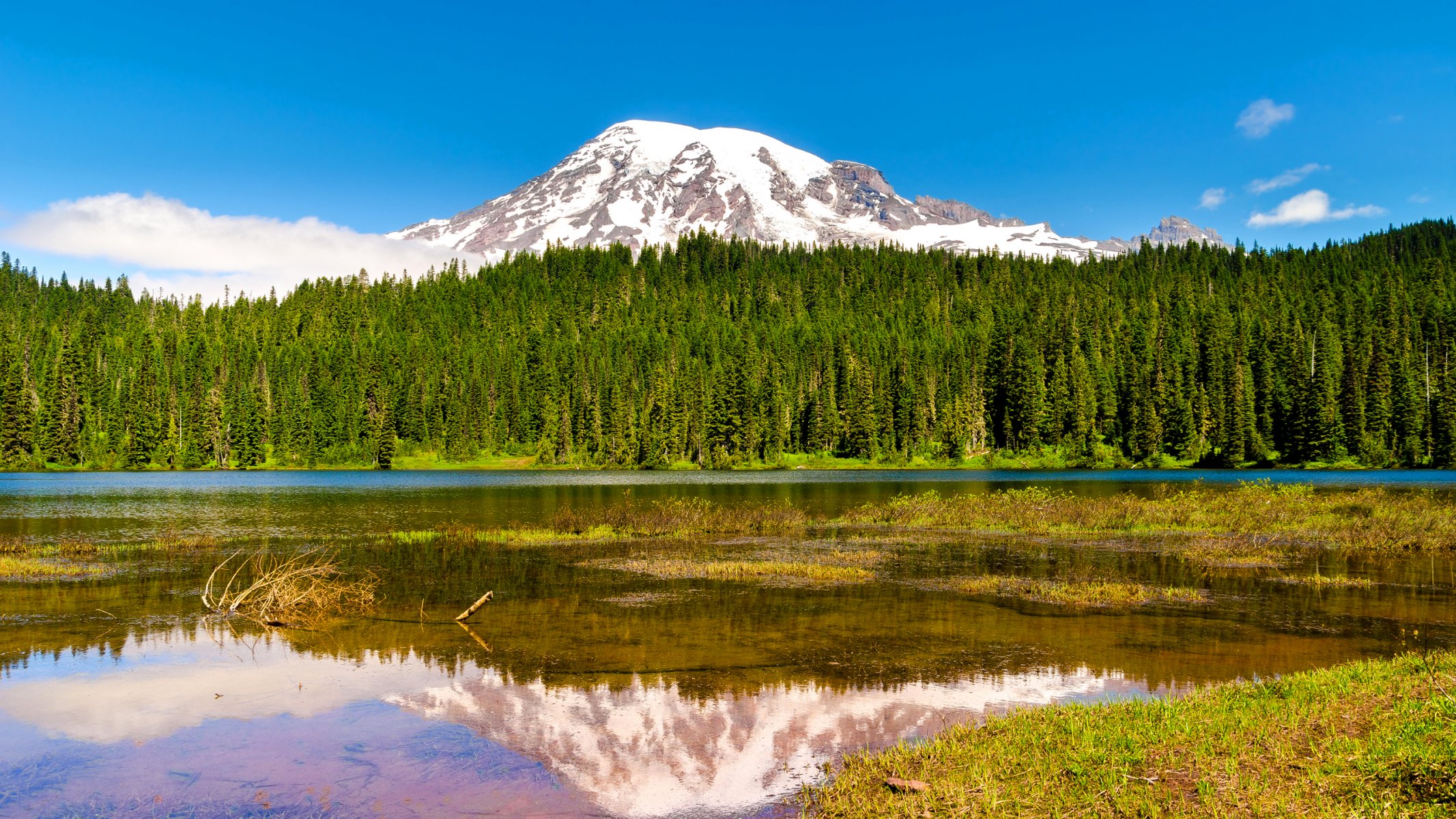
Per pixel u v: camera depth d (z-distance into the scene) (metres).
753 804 9.16
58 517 44.62
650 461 130.88
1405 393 106.50
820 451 137.12
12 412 118.56
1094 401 128.12
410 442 139.88
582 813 8.95
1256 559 27.38
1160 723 10.46
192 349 151.25
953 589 22.22
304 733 11.46
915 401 134.62
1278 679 12.71
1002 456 131.38
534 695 13.02
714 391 131.75
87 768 10.24
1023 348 135.62
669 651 15.65
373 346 160.38
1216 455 118.62
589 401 137.88
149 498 62.03
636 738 11.16
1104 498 55.22
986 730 10.86
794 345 162.75
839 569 25.17
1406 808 7.61
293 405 135.50
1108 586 21.95
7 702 12.78
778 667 14.49
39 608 19.88
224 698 12.98
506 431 142.62
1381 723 9.75
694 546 31.98
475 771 10.10
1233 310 156.88
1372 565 26.39
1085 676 13.89
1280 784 8.36
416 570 25.88
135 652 15.78
